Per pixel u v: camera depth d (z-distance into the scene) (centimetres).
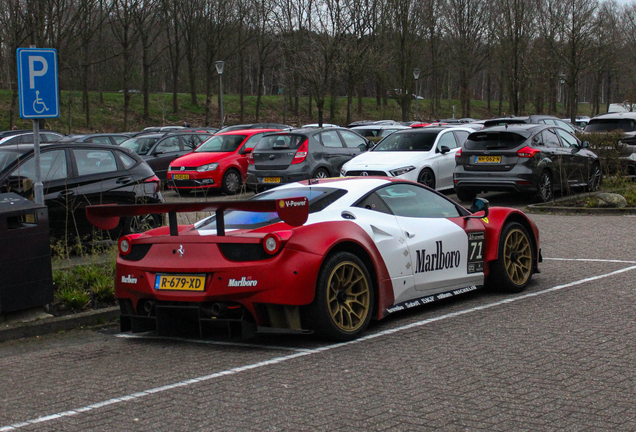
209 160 1844
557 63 3653
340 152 1705
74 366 507
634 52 4922
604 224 1178
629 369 452
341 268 540
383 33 4197
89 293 731
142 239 556
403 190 644
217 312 517
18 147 980
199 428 374
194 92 5653
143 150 2148
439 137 1580
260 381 452
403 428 366
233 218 576
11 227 625
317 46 3647
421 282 616
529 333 548
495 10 4631
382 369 469
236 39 5225
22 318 633
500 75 5088
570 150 1507
